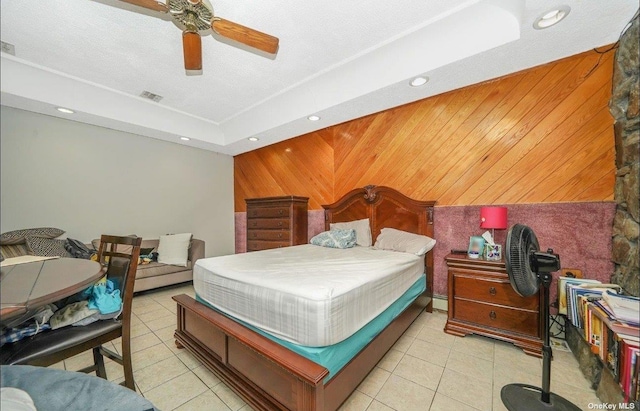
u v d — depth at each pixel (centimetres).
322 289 132
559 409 135
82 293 153
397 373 171
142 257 346
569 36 177
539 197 225
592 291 167
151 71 260
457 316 226
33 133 298
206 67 253
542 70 223
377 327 166
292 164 424
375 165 332
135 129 354
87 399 71
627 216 173
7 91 247
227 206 508
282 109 326
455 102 270
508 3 168
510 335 201
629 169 170
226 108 349
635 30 160
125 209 370
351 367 139
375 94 251
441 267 279
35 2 175
